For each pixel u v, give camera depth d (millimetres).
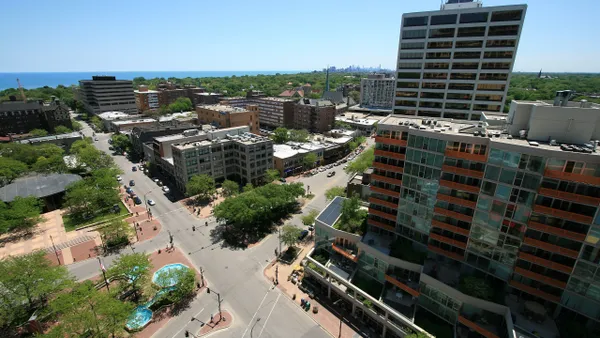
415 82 99875
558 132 43906
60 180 104375
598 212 37281
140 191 110688
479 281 47062
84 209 93812
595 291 39750
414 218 56812
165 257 72688
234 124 161125
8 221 77625
